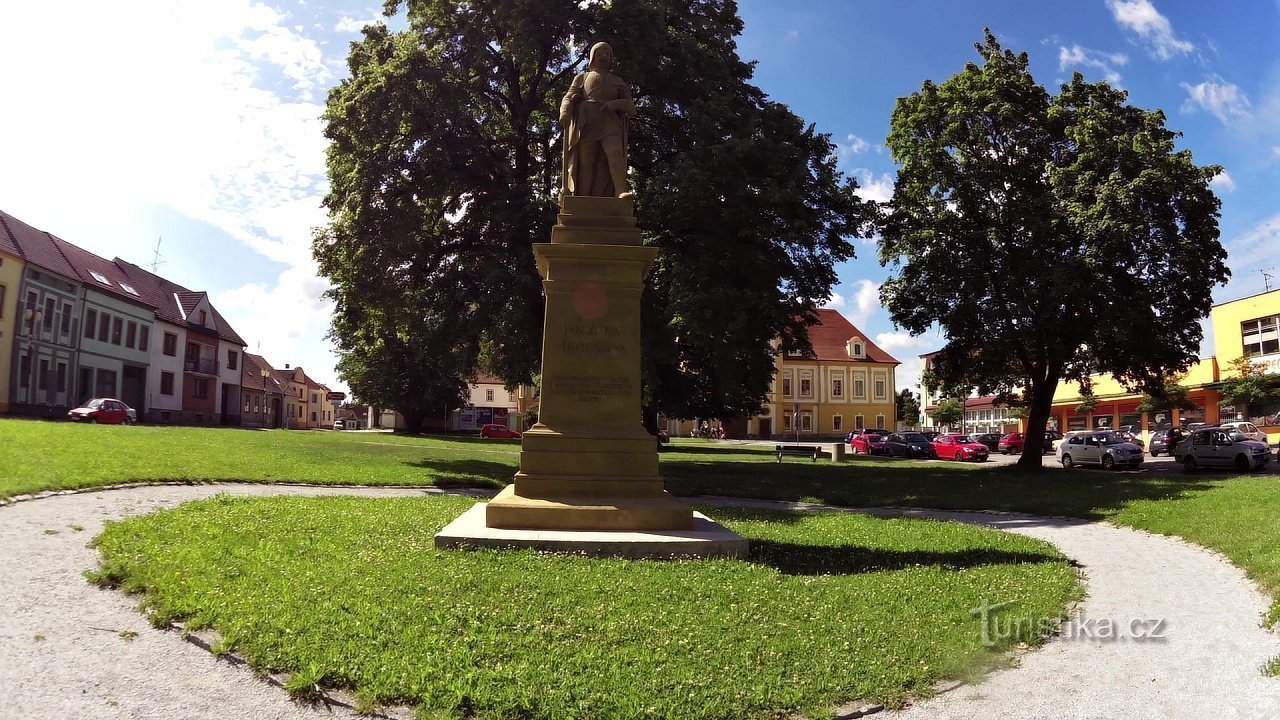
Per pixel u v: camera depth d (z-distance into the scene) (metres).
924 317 29.11
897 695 4.97
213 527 9.02
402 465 22.77
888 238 29.89
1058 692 5.21
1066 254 26.19
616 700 4.56
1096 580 8.98
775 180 21.34
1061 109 28.22
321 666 4.88
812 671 5.20
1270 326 45.31
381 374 62.62
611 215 10.58
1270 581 8.43
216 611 5.79
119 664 5.04
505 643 5.42
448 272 25.12
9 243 41.75
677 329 21.73
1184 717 4.83
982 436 58.81
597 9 22.77
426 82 21.86
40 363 43.72
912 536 11.80
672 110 25.48
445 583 6.78
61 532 8.47
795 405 90.06
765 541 10.50
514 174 24.42
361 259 22.16
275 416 90.06
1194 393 49.62
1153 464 35.66
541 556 8.12
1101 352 28.34
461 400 66.31
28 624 5.60
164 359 58.00
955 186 27.78
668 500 9.66
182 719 4.38
